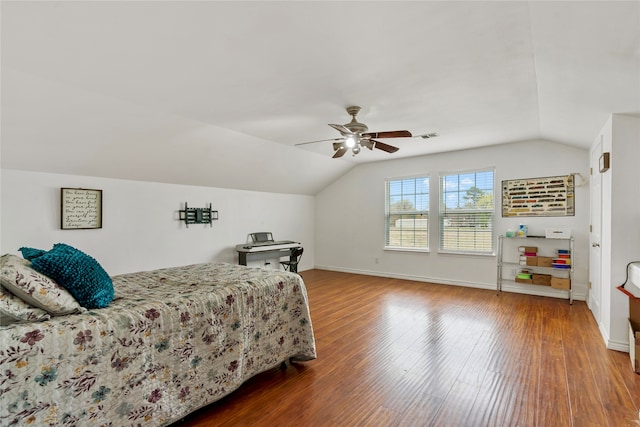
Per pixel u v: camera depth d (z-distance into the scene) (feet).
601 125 10.19
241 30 5.99
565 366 8.30
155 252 15.10
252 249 17.63
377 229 20.54
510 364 8.47
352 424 6.14
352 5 5.28
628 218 8.97
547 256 15.06
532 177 15.38
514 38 6.34
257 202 19.75
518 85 8.71
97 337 5.02
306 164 18.58
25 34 6.00
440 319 12.11
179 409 5.97
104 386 5.07
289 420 6.27
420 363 8.59
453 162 17.57
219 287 7.31
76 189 12.54
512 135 14.23
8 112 8.77
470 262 17.20
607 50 5.93
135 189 14.38
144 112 10.43
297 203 22.34
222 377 6.70
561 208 14.70
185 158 13.88
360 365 8.52
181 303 6.23
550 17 5.48
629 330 8.71
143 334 5.56
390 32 6.13
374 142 11.24
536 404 6.70
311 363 8.67
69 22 5.64
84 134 10.58
